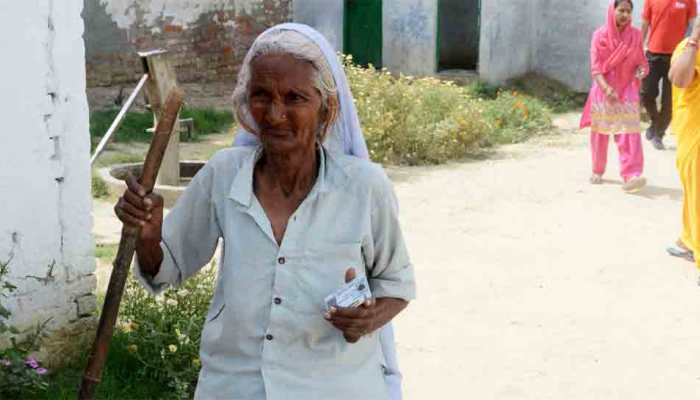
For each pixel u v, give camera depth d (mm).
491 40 16906
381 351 2875
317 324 2566
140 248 2629
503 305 6602
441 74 17406
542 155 12242
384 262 2699
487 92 16781
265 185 2615
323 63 2545
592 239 8266
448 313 6438
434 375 5461
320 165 2605
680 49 7098
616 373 5527
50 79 4906
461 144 12188
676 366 5629
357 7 18062
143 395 4844
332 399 2588
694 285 7055
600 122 10148
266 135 2521
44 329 5012
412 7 17484
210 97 16203
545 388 5316
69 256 5113
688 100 7160
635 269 7410
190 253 2734
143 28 15797
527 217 9031
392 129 11664
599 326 6230
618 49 9867
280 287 2553
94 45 15078
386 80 12312
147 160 2572
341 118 2717
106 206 9305
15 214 4828
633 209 9336
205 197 2674
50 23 4879
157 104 7762
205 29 16875
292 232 2555
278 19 18219
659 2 12195
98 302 6027
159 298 5566
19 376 4676
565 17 17109
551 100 16766
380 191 2625
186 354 5016
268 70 2480
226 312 2590
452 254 7805
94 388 2617
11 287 4695
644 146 12648
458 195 9922
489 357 5730
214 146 12781
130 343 5137
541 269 7422
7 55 4703
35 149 4871
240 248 2584
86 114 5121
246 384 2572
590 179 10484
